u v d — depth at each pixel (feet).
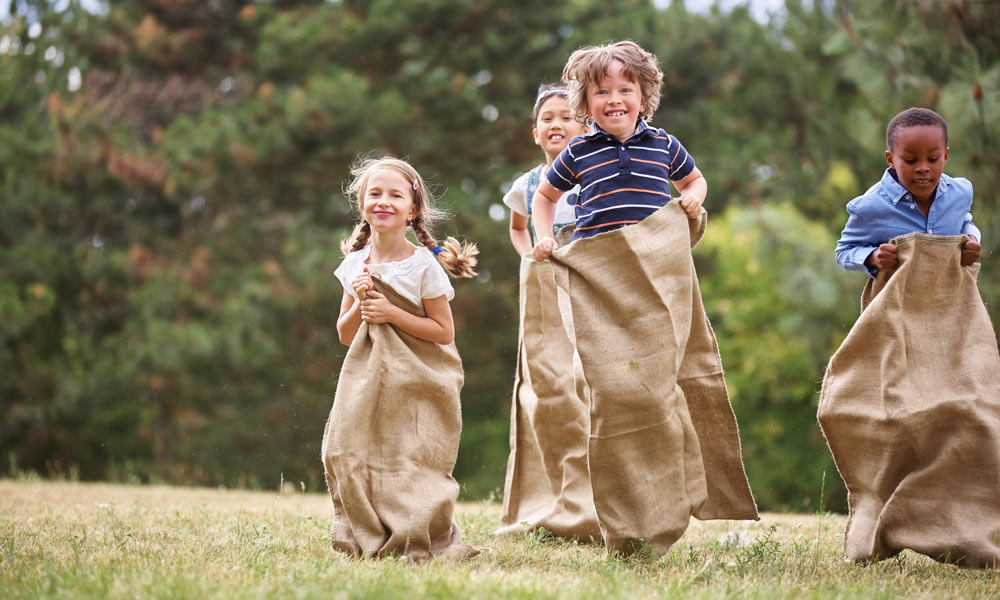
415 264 20.49
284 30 79.00
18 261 77.41
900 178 20.29
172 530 23.68
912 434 19.31
